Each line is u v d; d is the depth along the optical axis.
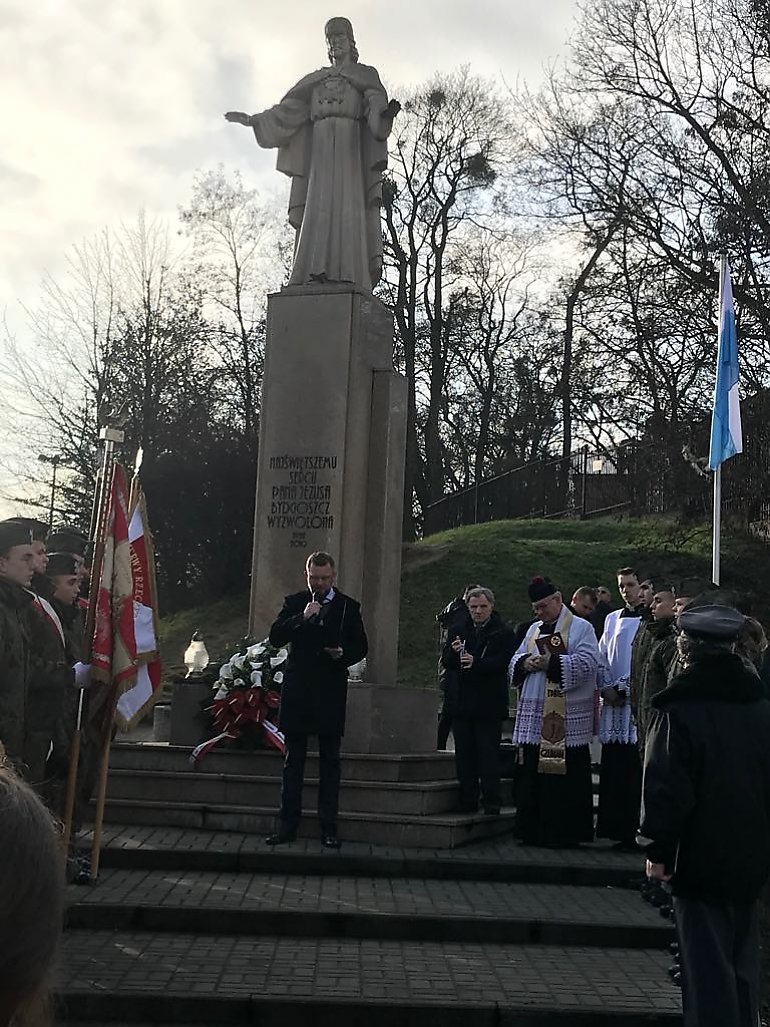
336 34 12.33
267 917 6.89
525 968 6.36
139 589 8.02
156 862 8.18
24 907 1.29
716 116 23.48
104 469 7.87
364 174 12.20
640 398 23.84
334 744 8.75
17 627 5.98
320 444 11.34
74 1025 5.48
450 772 10.40
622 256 24.61
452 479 38.47
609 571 23.31
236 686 9.92
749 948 4.74
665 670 7.75
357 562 11.33
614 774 9.37
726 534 23.61
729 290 11.35
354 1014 5.55
